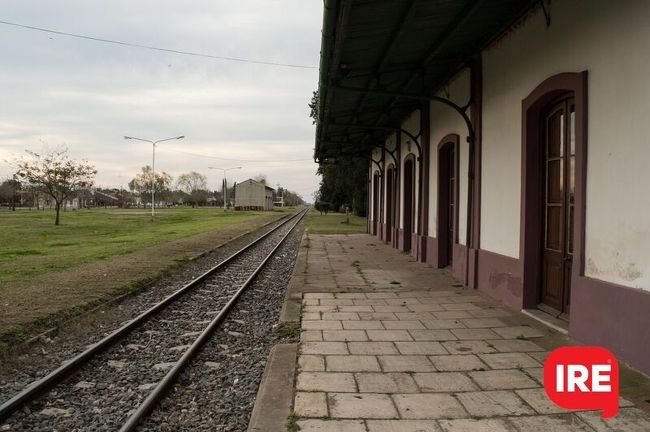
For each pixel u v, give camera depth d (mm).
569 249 6621
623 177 5086
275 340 6629
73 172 34625
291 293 9305
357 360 5355
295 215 68250
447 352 5609
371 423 3846
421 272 12039
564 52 6234
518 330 6516
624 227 5070
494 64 8680
